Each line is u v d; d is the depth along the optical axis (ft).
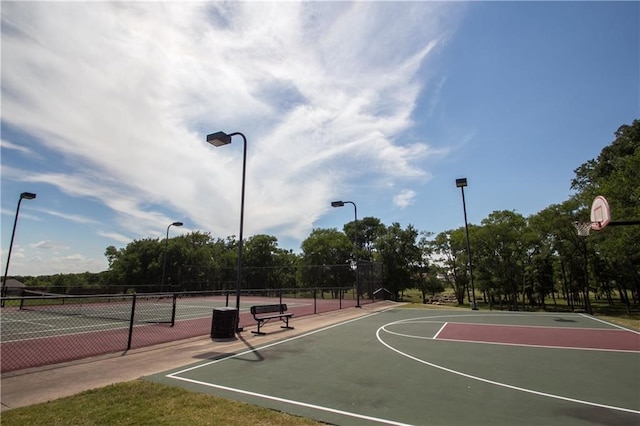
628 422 16.22
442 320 58.85
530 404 18.56
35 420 15.69
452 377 23.79
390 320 58.59
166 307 88.28
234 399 19.06
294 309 80.69
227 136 46.57
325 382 22.48
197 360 28.50
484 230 149.59
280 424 15.74
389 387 21.49
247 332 43.88
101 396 19.03
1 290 84.89
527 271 158.61
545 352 32.32
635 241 81.97
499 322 56.03
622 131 130.52
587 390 20.99
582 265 138.41
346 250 212.23
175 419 15.97
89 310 77.77
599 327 49.75
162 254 177.78
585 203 115.65
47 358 29.53
